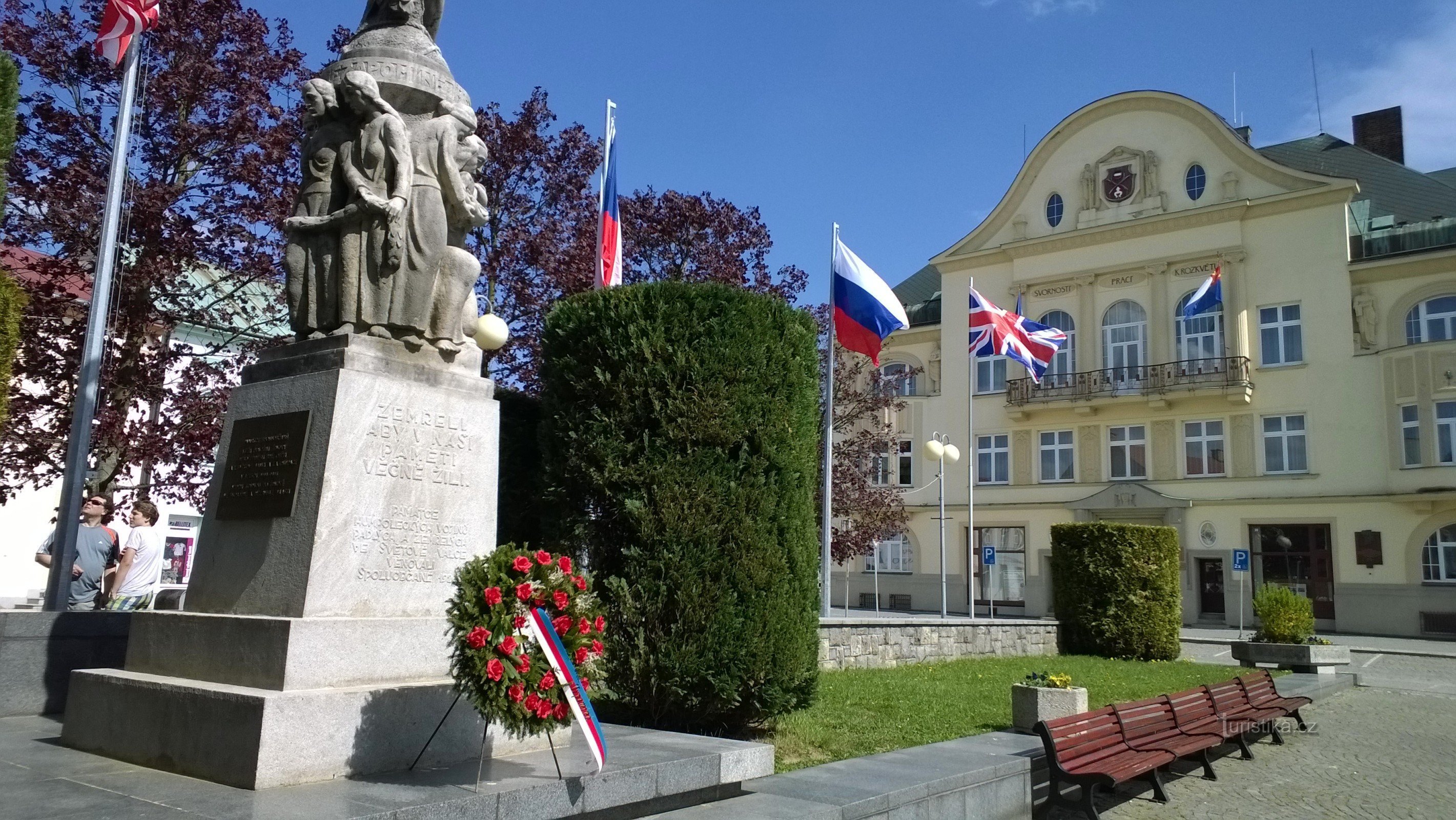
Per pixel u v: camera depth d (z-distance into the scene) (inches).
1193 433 1257.4
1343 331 1175.0
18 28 507.5
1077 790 309.0
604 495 301.9
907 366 1501.0
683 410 296.7
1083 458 1318.9
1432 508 1092.5
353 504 196.7
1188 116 1300.4
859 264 623.2
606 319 310.2
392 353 214.4
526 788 167.6
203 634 190.5
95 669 207.6
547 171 643.5
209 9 536.4
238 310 571.2
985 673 533.6
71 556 337.1
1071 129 1380.4
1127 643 697.6
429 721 188.5
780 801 206.8
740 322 307.9
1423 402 1101.1
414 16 239.3
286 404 207.6
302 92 225.9
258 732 163.9
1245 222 1248.8
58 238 505.7
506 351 617.9
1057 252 1365.7
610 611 289.1
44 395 518.0
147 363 531.5
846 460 766.5
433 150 227.9
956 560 1395.2
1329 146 1467.8
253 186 541.0
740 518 292.4
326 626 181.5
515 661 171.6
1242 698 399.2
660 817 190.4
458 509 215.3
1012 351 874.1
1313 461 1173.1
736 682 283.9
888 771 244.5
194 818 143.7
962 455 1412.4
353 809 149.9
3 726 225.8
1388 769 360.5
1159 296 1280.8
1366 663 804.0
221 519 209.3
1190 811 295.9
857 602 1467.8
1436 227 1171.9
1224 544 1211.2
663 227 705.6
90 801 153.6
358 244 218.1
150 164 533.0
